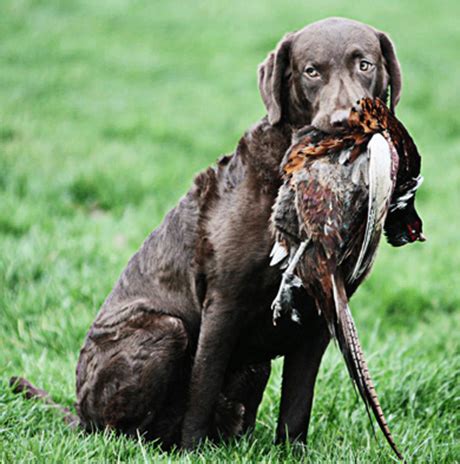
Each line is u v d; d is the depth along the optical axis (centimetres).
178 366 869
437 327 1352
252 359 874
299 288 785
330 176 685
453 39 3538
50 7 3653
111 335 884
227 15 3725
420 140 2533
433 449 851
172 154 2227
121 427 875
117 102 2672
